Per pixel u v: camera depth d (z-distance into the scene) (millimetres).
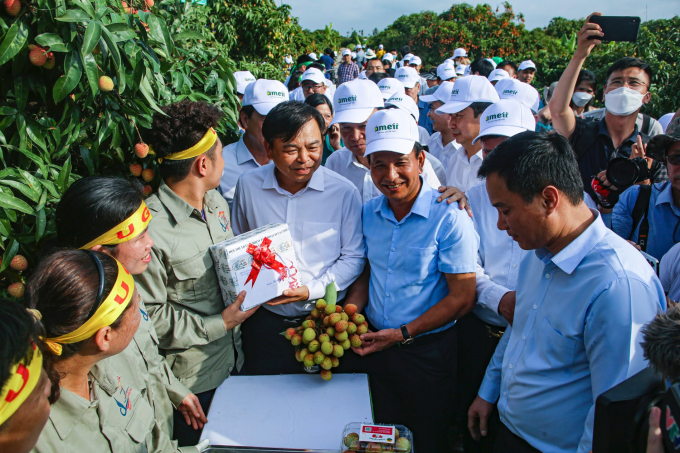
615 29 2730
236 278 1895
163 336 1899
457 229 2000
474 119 3043
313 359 1859
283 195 2330
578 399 1459
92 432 1294
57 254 1185
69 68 1604
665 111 5582
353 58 17750
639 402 1021
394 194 1962
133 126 2006
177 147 1887
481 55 20453
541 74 10359
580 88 4375
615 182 2326
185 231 1966
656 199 2369
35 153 1791
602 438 1066
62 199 1531
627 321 1286
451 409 2299
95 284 1159
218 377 2080
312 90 5387
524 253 2236
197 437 1931
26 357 857
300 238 2312
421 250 2051
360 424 1650
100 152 2072
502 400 1704
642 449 956
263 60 8312
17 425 858
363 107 2904
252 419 1728
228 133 3357
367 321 2352
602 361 1330
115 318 1190
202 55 2658
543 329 1523
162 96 2268
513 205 1403
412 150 1928
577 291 1414
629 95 2812
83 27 1656
